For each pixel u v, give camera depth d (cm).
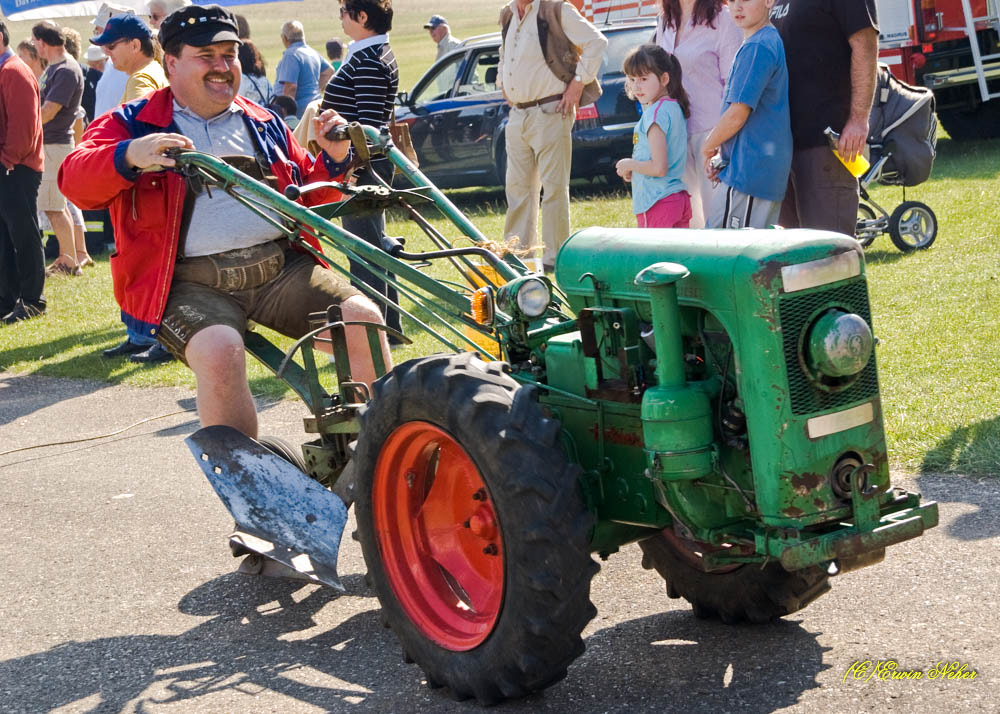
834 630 340
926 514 291
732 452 296
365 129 449
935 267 778
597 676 328
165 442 618
